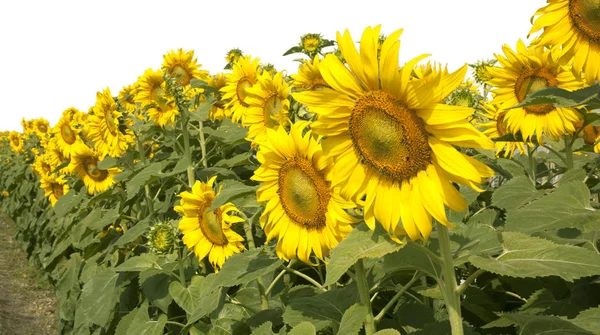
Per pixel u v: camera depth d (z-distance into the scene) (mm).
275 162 875
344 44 620
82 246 2131
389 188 643
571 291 958
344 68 641
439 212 601
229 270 1027
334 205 815
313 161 830
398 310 1001
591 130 1490
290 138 842
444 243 652
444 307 1078
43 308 3000
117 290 1673
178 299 1288
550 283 1006
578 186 819
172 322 1345
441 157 591
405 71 586
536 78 1148
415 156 612
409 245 700
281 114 1099
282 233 882
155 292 1390
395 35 589
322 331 1013
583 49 893
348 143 663
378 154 633
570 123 1137
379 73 618
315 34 1793
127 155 1931
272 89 1379
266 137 948
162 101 1757
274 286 1274
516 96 1185
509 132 1229
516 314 686
